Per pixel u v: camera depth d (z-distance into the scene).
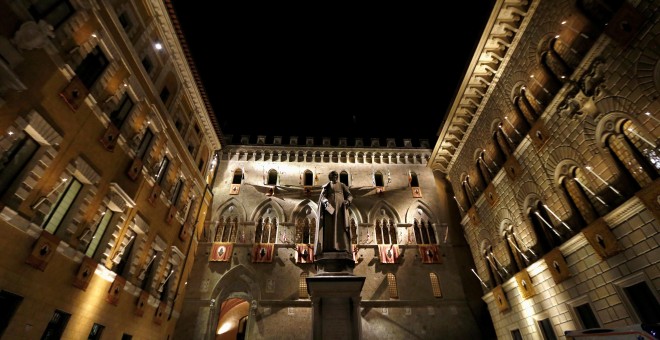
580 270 21.38
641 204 17.11
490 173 33.00
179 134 28.17
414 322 34.59
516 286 28.55
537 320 25.75
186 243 31.41
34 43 13.38
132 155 21.14
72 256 16.42
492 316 33.12
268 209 40.72
